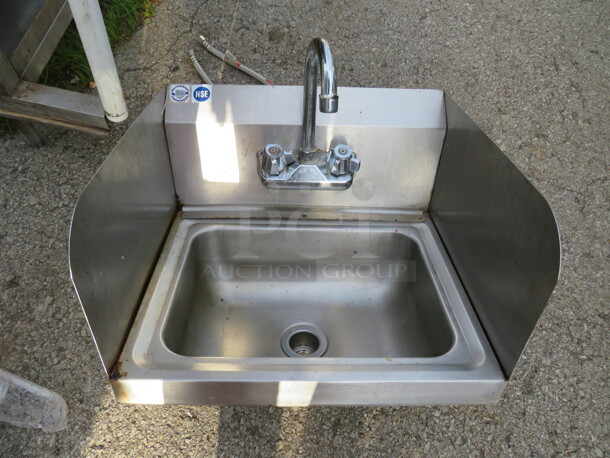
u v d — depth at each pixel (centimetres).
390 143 97
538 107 160
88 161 142
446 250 98
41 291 115
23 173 139
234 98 95
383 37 172
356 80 161
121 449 89
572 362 110
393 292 108
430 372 72
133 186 80
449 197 96
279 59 164
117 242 73
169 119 93
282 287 109
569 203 142
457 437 93
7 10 146
